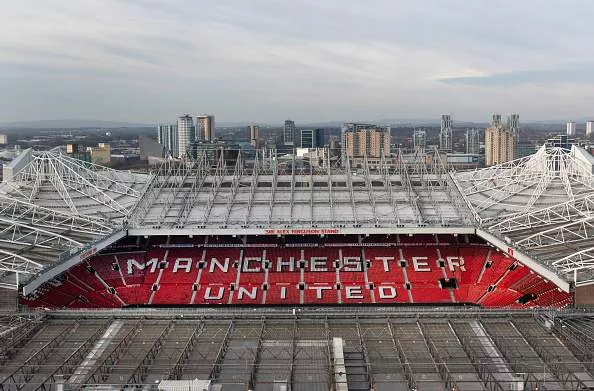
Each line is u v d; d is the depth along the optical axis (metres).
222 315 82.88
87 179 157.12
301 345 73.94
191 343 75.12
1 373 68.19
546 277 99.94
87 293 115.62
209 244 132.38
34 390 63.81
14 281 98.81
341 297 117.94
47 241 119.25
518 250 106.88
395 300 116.88
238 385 64.69
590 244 114.00
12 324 82.38
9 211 136.00
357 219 125.38
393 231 120.81
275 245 132.12
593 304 94.00
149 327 80.25
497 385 63.78
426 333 77.25
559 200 139.00
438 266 125.31
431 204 133.38
